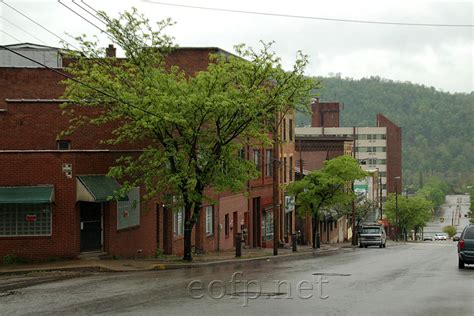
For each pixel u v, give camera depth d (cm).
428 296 1742
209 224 4225
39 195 2752
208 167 3072
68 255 2817
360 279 2223
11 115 3259
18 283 2156
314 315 1420
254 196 5200
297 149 8962
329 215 7562
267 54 3116
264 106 3119
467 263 2769
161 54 3189
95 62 3089
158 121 2870
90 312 1480
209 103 2834
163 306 1558
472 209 14938
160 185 3036
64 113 3094
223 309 1506
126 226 3092
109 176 2878
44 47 4612
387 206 11706
